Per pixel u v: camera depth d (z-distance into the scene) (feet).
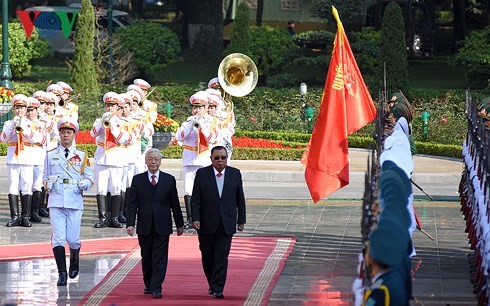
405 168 60.29
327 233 104.94
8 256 90.99
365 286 45.09
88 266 87.20
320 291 77.66
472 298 75.20
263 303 72.95
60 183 79.77
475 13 318.04
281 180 143.33
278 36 234.38
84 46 195.83
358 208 121.90
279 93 195.72
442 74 265.54
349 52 80.94
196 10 275.59
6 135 107.65
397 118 86.38
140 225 75.31
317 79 236.02
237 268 86.07
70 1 294.87
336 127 79.61
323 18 254.68
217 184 74.95
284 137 171.83
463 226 108.99
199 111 106.22
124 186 109.50
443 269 86.43
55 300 74.33
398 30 195.93
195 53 276.21
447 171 145.28
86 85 195.21
